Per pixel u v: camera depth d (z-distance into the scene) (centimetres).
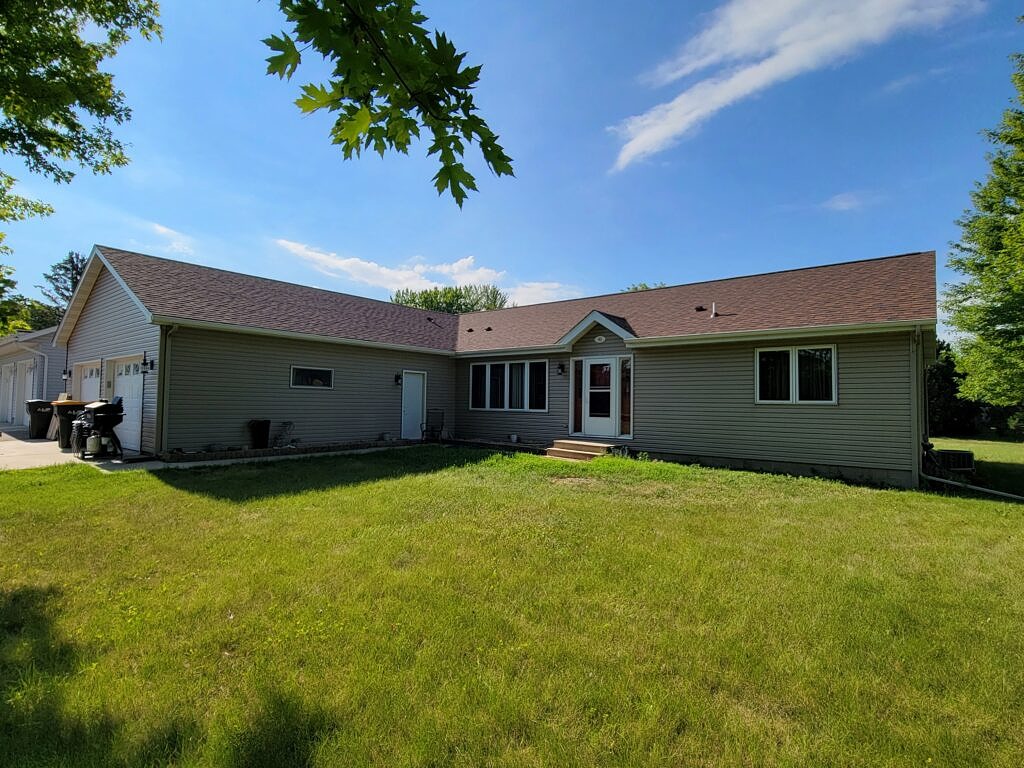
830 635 314
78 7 691
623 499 718
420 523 572
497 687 256
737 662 282
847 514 648
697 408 1136
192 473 889
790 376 1022
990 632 320
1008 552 491
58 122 782
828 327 938
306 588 379
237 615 335
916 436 892
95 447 1016
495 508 646
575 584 392
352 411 1366
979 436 2589
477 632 313
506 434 1492
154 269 1202
